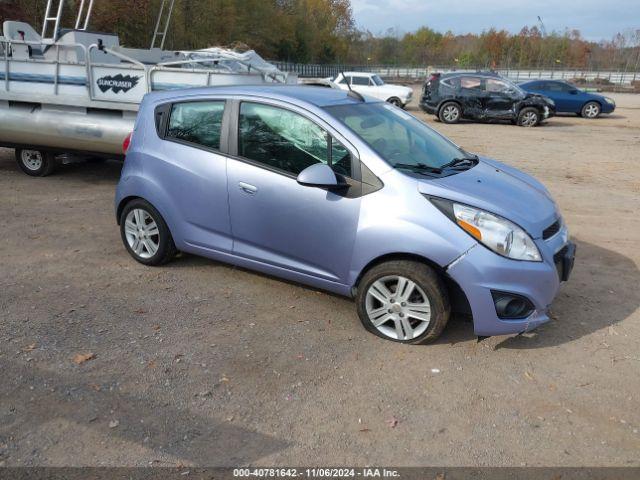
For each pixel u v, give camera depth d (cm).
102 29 2622
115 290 468
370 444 292
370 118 442
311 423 307
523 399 333
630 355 384
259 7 5444
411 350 383
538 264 364
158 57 1003
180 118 475
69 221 652
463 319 428
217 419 308
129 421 304
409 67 7694
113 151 781
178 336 395
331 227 397
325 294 470
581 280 512
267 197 423
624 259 571
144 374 347
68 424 300
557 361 375
